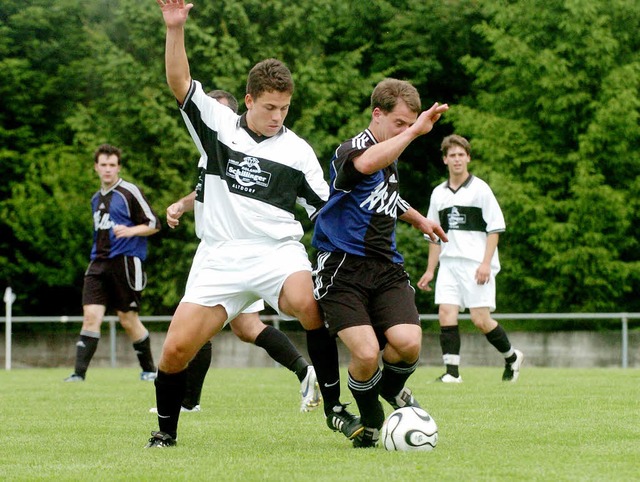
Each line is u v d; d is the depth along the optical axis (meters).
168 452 17.20
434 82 87.81
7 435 20.27
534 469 14.56
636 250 77.56
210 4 78.00
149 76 76.81
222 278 18.00
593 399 27.42
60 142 82.81
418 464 15.11
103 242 38.41
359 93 79.75
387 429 17.09
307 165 18.58
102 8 84.12
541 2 75.12
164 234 79.75
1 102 81.81
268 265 18.19
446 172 88.12
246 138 18.50
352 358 17.27
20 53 83.25
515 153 76.12
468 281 36.28
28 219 77.31
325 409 18.78
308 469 14.71
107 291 39.06
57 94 83.50
